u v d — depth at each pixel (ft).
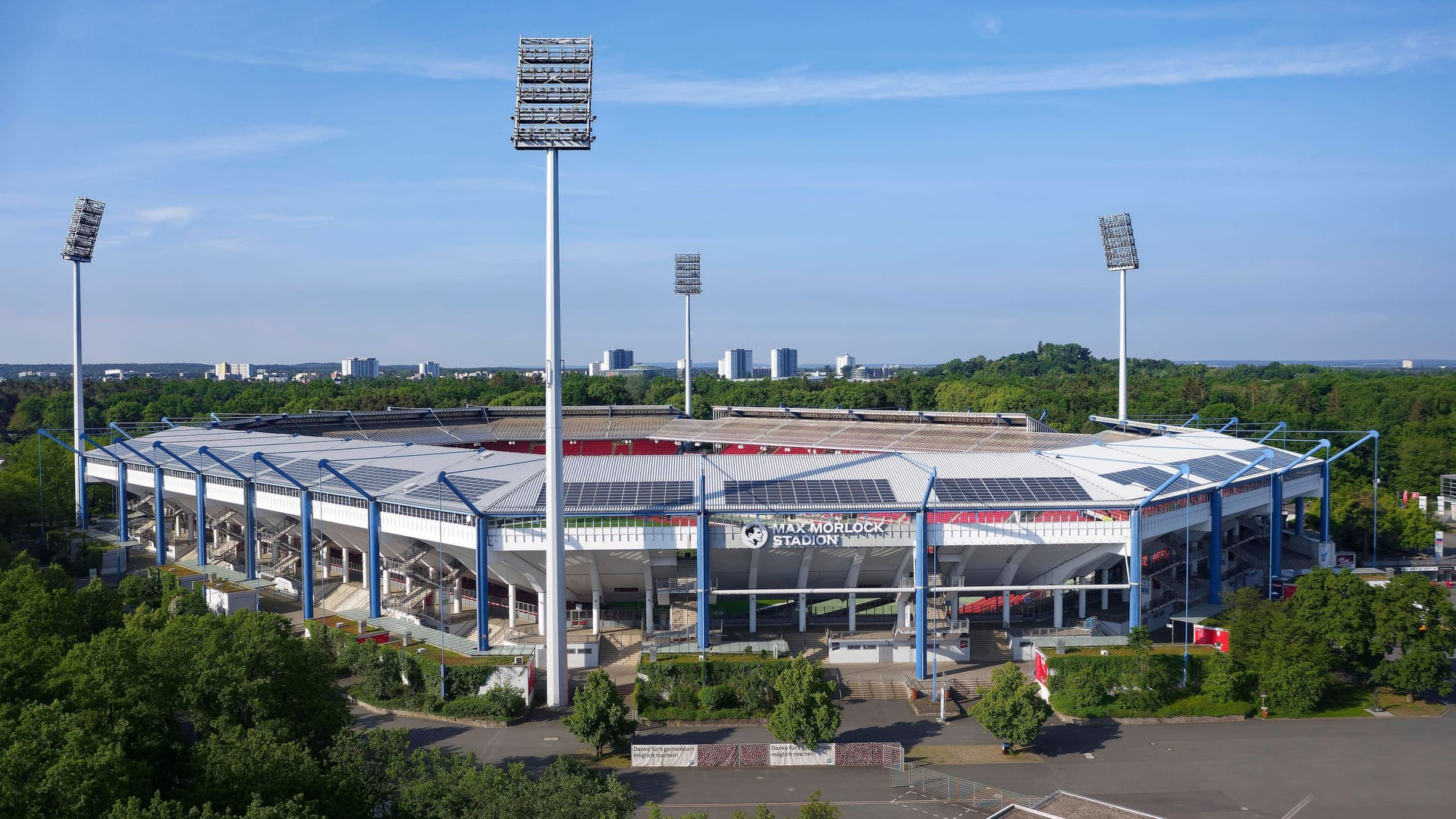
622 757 269.64
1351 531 500.74
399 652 321.11
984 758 267.39
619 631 374.22
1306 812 231.91
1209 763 261.44
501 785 188.96
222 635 237.04
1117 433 582.76
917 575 331.77
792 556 356.18
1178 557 402.11
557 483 306.14
